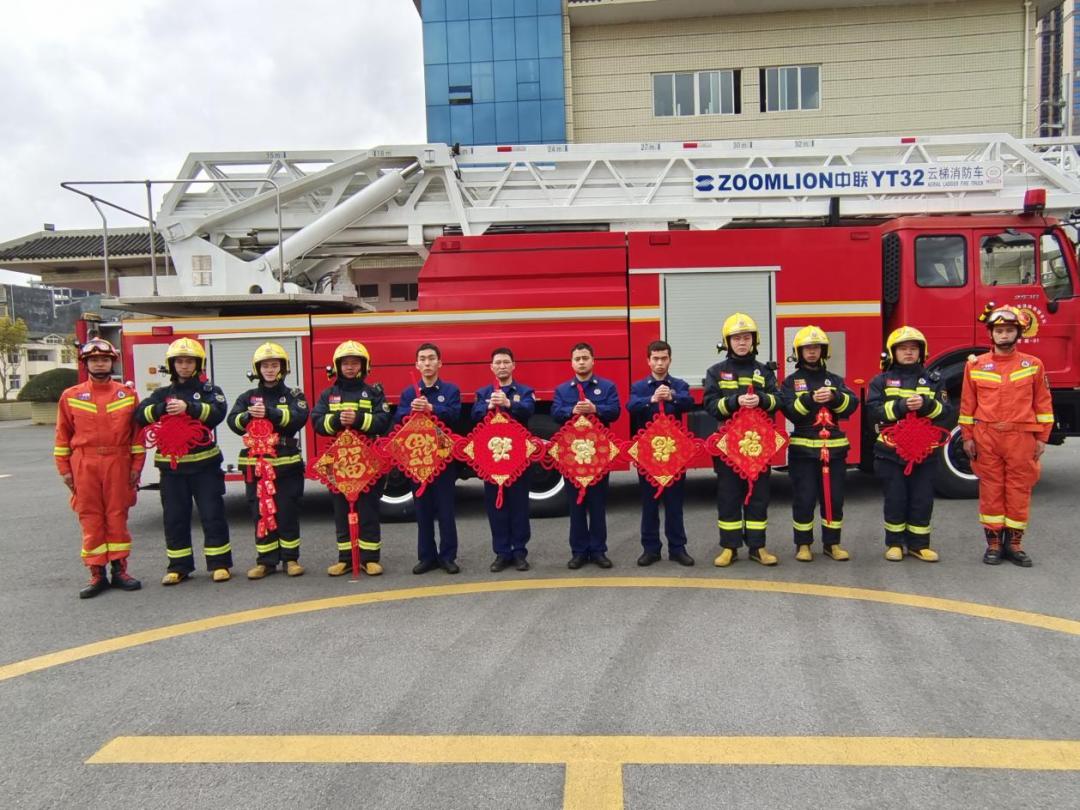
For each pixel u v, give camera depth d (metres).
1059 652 3.74
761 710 3.21
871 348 7.30
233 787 2.73
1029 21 17.02
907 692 3.34
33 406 22.97
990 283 7.36
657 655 3.82
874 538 6.16
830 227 7.62
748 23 17.62
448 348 7.24
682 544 5.57
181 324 7.32
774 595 4.74
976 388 5.33
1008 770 2.71
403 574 5.57
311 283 9.09
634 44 17.89
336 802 2.61
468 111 18.06
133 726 3.23
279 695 3.49
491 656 3.87
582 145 8.32
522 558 5.59
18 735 3.18
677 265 7.25
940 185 8.09
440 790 2.67
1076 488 7.79
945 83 17.34
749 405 5.26
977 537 6.08
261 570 5.58
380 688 3.53
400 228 8.53
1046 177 8.23
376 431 5.53
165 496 5.45
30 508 8.85
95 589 5.23
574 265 7.26
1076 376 7.38
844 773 2.71
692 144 8.30
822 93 17.64
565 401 5.51
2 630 4.54
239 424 5.52
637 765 2.79
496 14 17.88
